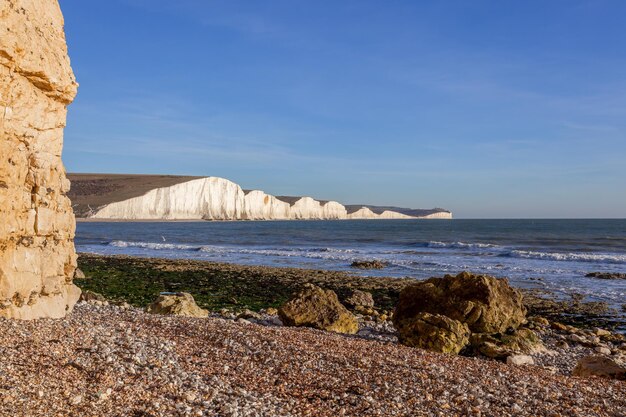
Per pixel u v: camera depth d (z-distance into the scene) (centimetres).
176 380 862
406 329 1454
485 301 1620
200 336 1240
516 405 877
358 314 2220
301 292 1809
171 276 3403
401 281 3266
